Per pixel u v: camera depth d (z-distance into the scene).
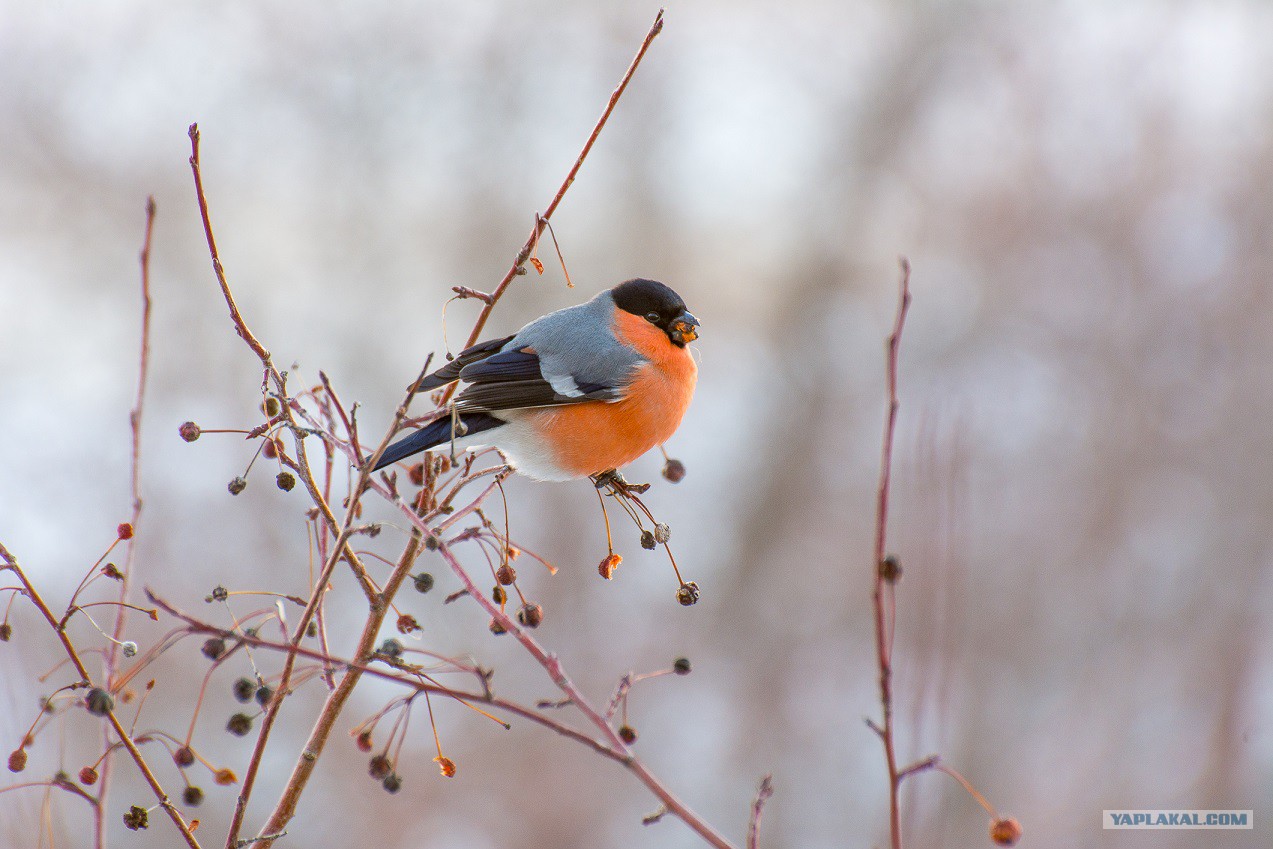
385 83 19.12
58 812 4.85
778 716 16.52
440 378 6.24
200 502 14.64
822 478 19.02
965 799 13.38
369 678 14.02
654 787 3.29
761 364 20.48
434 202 19.27
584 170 19.84
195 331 17.44
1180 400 16.92
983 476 16.06
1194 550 15.80
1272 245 17.52
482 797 13.84
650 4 20.16
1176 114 18.88
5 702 5.00
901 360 18.91
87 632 12.82
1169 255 18.19
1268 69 18.58
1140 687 14.80
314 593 3.86
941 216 19.89
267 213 18.59
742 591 18.12
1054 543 15.75
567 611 15.91
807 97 21.25
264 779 12.84
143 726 12.48
